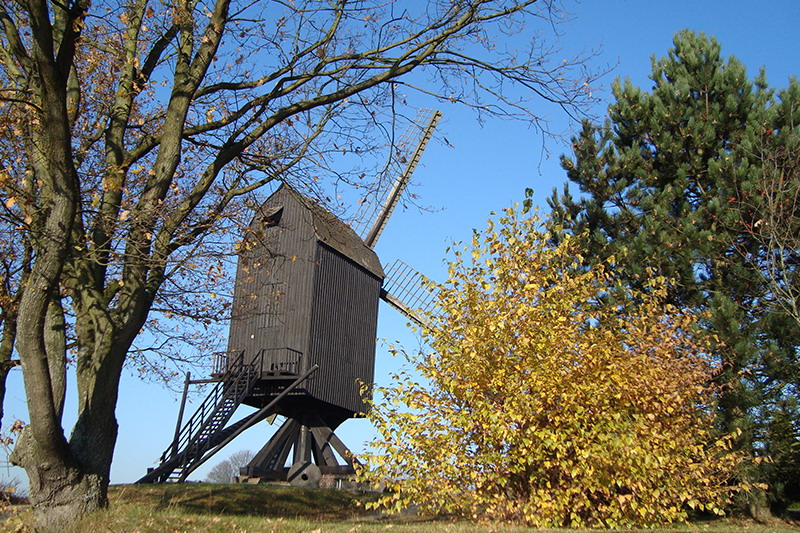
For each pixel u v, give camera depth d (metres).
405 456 12.41
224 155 10.95
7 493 14.09
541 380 12.01
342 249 28.09
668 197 19.64
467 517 13.09
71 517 8.97
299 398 25.98
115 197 10.75
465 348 12.64
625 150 21.00
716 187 19.23
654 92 21.66
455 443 12.32
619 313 17.97
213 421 22.30
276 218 27.16
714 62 20.92
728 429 16.69
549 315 13.11
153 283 10.08
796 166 17.27
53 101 8.48
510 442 11.98
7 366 14.00
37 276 8.38
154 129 14.56
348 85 11.83
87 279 9.98
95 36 12.76
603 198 20.72
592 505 12.45
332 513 18.52
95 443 9.39
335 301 27.22
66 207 8.57
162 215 10.55
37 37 8.23
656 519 12.44
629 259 18.81
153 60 12.09
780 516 18.59
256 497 18.59
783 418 17.61
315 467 24.67
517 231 13.72
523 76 12.20
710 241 18.06
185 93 10.65
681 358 14.62
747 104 20.25
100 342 9.55
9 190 10.79
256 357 25.38
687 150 20.33
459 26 11.77
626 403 12.55
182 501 16.53
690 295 18.45
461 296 13.35
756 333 17.03
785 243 16.69
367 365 28.70
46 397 8.52
